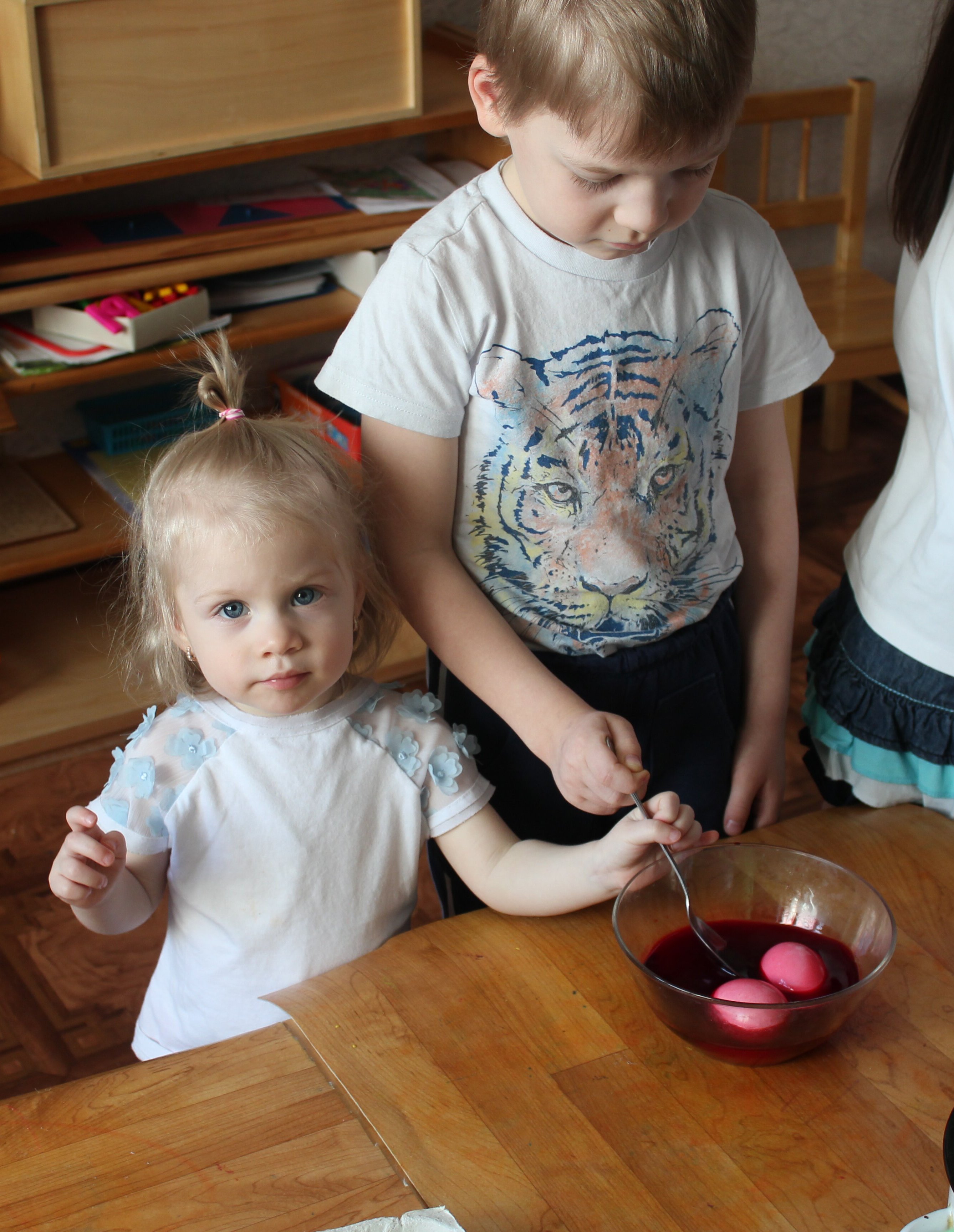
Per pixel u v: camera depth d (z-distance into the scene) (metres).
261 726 0.94
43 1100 0.73
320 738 0.95
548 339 0.94
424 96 2.03
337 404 2.14
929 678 1.01
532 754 1.07
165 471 0.91
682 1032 0.74
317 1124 0.71
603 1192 0.67
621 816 1.12
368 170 2.27
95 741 2.08
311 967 0.96
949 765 1.03
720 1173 0.68
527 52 0.76
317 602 0.89
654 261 0.94
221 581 0.87
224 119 1.79
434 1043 0.77
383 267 0.95
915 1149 0.69
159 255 1.88
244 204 2.06
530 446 0.96
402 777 0.96
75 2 1.61
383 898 0.98
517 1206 0.66
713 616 1.09
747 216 1.02
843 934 0.81
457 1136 0.70
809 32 2.88
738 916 0.85
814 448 3.13
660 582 1.03
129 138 1.74
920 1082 0.74
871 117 2.65
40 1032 1.64
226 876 0.95
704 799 1.11
